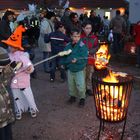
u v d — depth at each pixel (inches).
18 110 99.0
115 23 209.2
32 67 94.1
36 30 223.9
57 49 140.9
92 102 114.8
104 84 74.3
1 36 149.0
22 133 89.4
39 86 138.9
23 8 538.0
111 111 76.6
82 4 624.7
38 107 110.3
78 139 85.3
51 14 161.0
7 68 65.8
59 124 95.3
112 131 89.2
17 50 92.7
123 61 192.7
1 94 62.4
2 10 553.6
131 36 215.6
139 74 161.5
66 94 126.0
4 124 62.9
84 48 106.5
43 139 85.7
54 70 145.6
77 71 107.9
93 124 94.9
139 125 93.7
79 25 177.8
